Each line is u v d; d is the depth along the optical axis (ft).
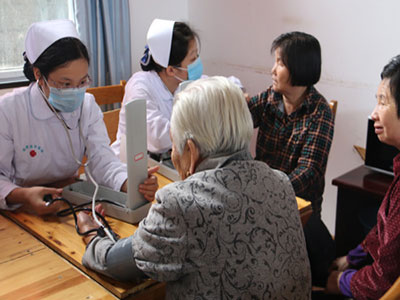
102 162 5.43
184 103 3.30
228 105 3.24
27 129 5.07
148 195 4.69
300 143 6.60
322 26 8.48
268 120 7.14
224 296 3.08
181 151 3.41
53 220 4.64
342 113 8.63
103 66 9.53
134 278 3.66
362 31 7.97
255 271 3.10
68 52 4.58
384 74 4.19
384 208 4.20
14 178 5.32
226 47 10.26
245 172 3.25
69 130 5.32
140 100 4.37
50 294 3.55
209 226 3.05
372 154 7.20
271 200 3.30
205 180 3.17
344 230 7.48
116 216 4.72
